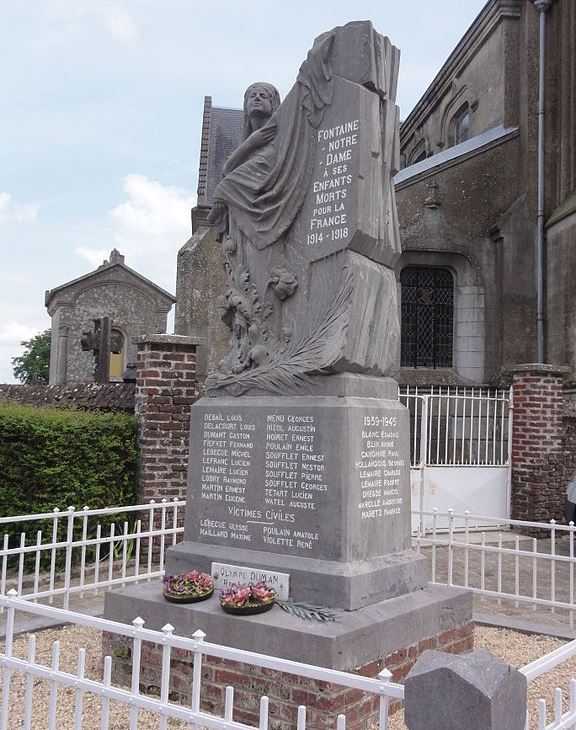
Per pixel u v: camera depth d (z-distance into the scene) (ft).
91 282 123.34
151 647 16.25
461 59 70.49
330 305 17.29
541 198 54.70
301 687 14.05
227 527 17.93
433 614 16.74
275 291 18.45
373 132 17.65
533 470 39.78
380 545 16.97
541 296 54.19
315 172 18.02
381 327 17.92
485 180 56.54
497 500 40.45
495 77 63.21
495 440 41.32
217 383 18.92
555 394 40.45
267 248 18.90
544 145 55.42
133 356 124.47
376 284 17.87
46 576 27.35
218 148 66.18
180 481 31.04
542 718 8.99
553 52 56.13
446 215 55.77
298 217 18.37
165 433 30.94
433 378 53.93
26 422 27.91
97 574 23.65
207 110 70.74
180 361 31.42
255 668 14.65
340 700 13.84
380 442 17.21
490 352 55.88
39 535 22.09
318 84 18.13
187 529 18.69
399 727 14.23
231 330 19.97
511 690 8.95
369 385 17.38
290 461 16.96
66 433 28.53
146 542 30.60
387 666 15.17
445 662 9.04
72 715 14.58
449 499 39.50
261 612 15.35
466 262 56.08
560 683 17.01
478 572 30.17
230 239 19.85
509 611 23.82
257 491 17.47
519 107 59.06
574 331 50.70
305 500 16.60
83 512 22.94
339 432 16.21
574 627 21.91
